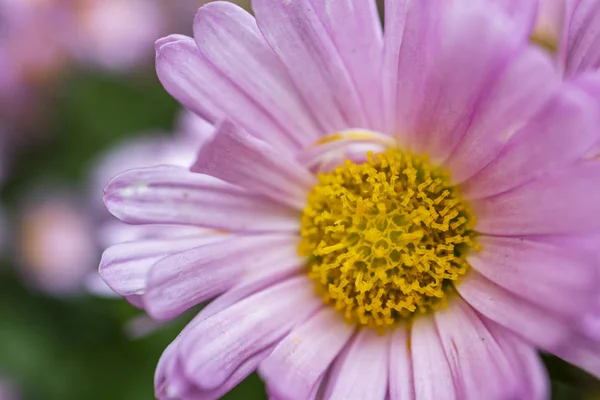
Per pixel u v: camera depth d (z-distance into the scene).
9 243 0.23
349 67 0.15
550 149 0.14
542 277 0.14
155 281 0.15
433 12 0.14
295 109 0.15
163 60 0.15
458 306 0.15
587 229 0.14
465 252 0.15
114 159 0.22
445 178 0.15
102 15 0.24
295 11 0.15
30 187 0.23
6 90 0.23
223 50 0.15
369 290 0.15
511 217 0.15
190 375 0.14
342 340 0.15
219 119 0.15
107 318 0.21
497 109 0.14
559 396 0.15
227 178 0.15
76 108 0.23
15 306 0.22
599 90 0.14
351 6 0.15
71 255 0.22
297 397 0.14
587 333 0.13
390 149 0.15
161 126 0.23
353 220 0.15
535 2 0.14
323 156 0.15
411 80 0.15
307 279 0.16
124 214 0.15
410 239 0.15
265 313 0.15
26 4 0.23
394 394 0.15
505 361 0.14
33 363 0.22
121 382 0.21
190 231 0.16
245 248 0.15
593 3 0.14
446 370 0.15
